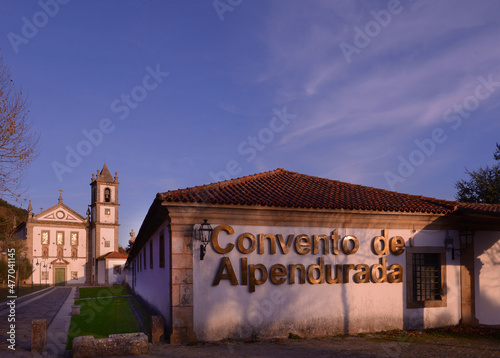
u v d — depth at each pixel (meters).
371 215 12.70
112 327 13.95
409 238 13.28
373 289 12.70
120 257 61.22
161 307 13.40
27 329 13.37
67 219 62.84
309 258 12.15
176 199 10.73
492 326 13.52
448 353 9.66
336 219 12.48
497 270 13.98
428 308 13.18
